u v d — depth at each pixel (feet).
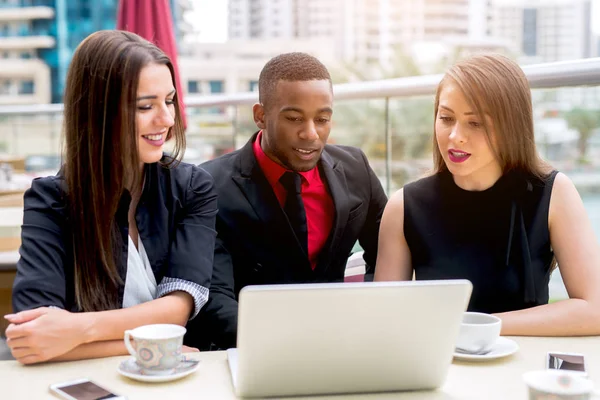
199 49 63.10
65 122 4.84
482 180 5.26
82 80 4.74
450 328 3.39
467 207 5.31
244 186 5.71
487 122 4.97
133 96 4.68
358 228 6.08
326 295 3.21
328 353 3.36
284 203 5.75
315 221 5.89
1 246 7.38
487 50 5.20
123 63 4.66
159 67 4.78
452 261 5.34
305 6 65.62
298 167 5.56
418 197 5.50
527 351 4.12
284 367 3.36
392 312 3.30
